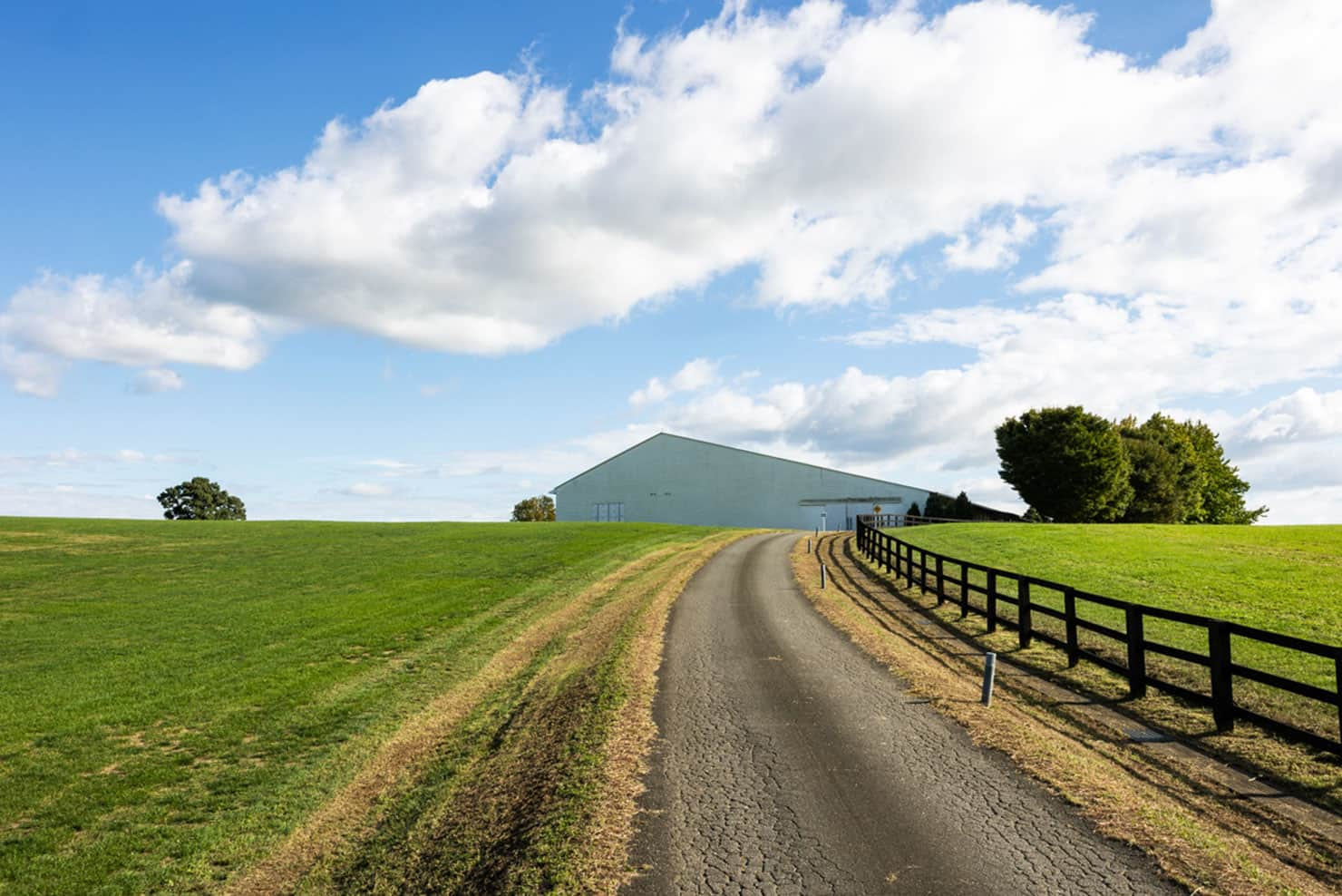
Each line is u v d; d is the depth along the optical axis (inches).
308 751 447.2
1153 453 2733.8
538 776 355.3
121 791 394.0
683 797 313.6
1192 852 255.0
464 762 409.7
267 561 1325.0
